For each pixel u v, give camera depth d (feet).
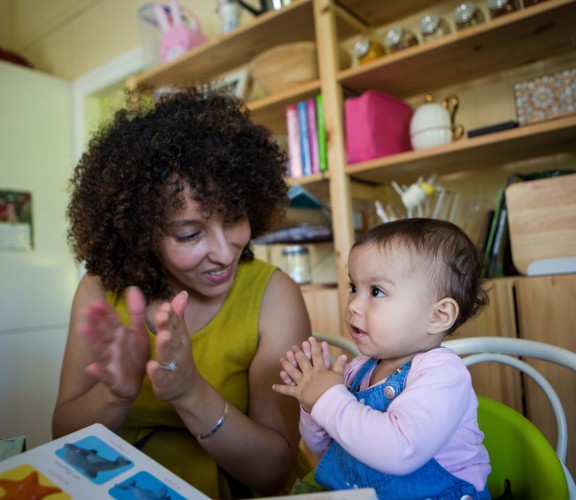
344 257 5.16
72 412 2.43
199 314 2.89
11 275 7.97
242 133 2.82
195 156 2.42
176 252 2.50
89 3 9.38
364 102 5.12
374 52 5.43
